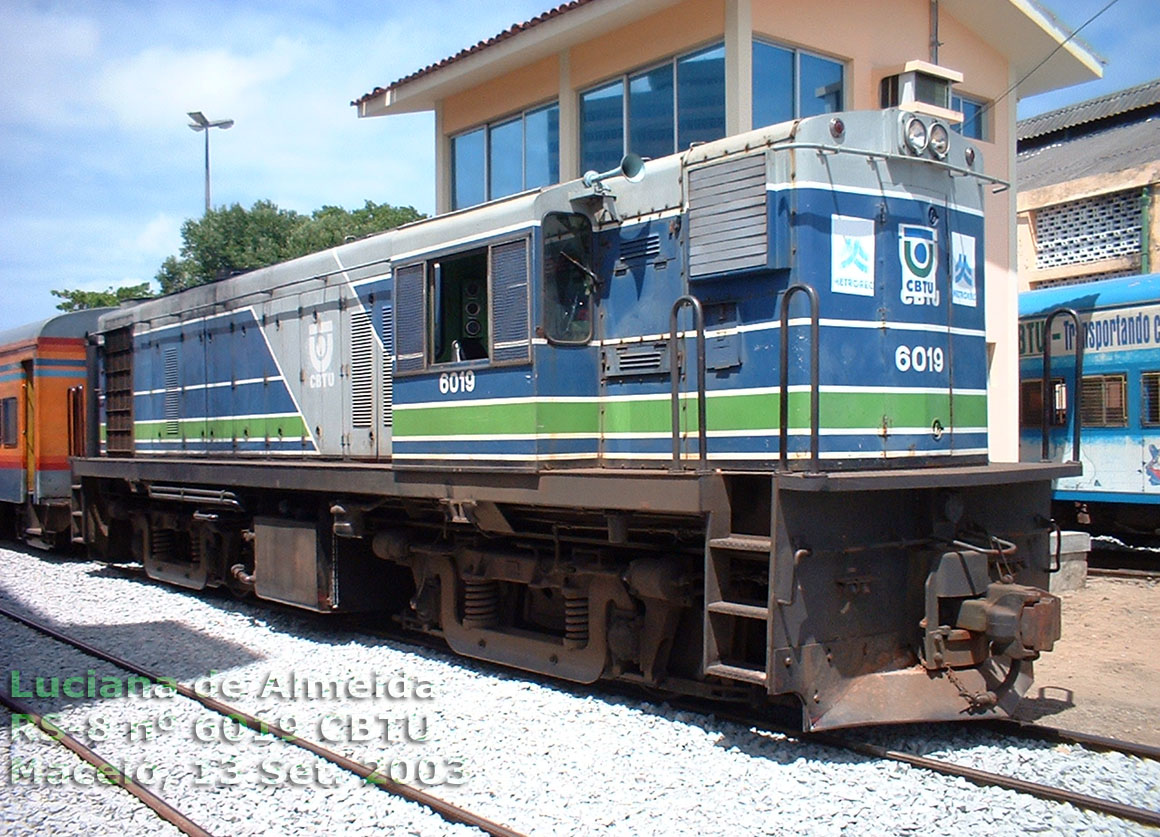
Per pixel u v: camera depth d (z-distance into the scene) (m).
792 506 5.28
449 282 7.45
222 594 11.41
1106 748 5.53
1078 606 9.88
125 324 13.14
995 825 4.53
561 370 6.70
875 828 4.50
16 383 15.62
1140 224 17.31
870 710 5.43
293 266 9.84
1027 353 13.95
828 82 11.43
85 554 15.55
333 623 9.54
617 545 6.64
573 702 6.52
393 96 14.84
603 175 6.80
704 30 10.73
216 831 4.79
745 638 5.99
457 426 7.15
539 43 12.32
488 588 7.69
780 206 5.89
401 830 4.69
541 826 4.61
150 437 12.52
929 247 6.40
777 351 5.93
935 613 5.61
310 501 9.38
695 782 5.07
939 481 5.56
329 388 9.21
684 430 6.45
